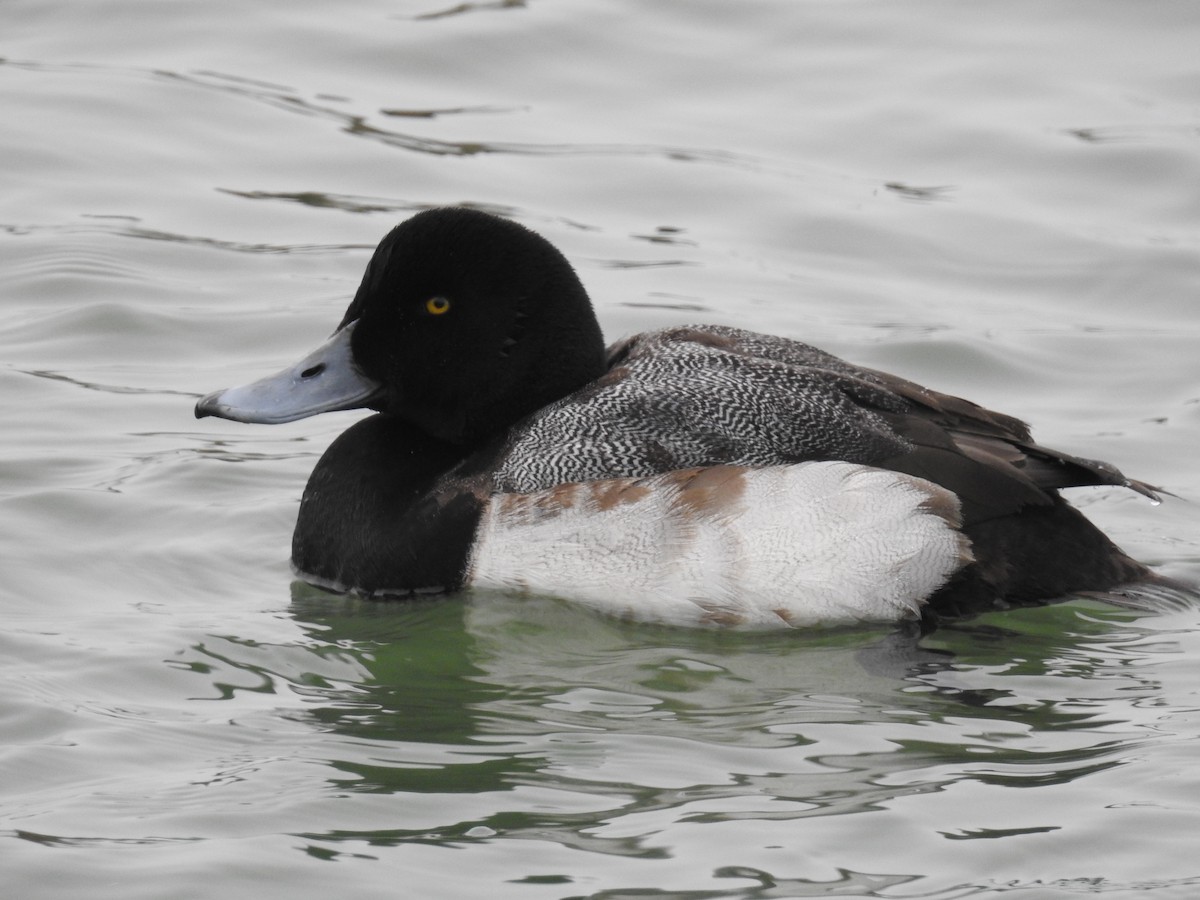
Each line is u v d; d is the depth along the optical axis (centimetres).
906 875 711
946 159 1634
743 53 1784
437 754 819
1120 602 957
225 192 1576
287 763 805
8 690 862
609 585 957
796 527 943
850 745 831
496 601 985
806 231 1544
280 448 1227
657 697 891
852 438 966
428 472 1023
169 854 719
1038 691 895
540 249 1028
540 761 812
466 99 1714
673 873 711
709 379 995
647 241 1523
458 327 1021
